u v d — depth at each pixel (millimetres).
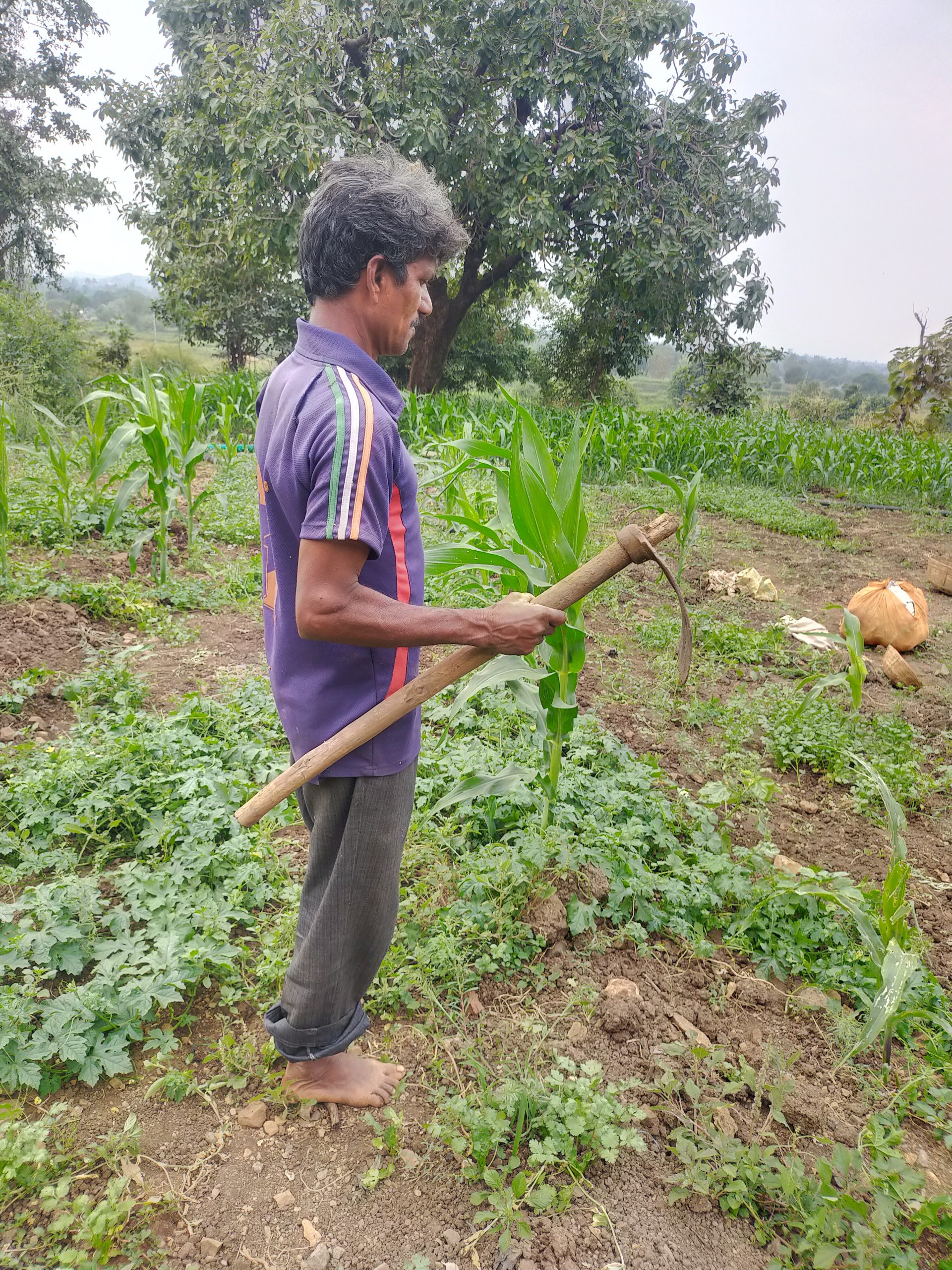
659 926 2848
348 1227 1853
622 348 29000
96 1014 2188
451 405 13758
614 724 4430
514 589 3326
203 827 2922
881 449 14992
